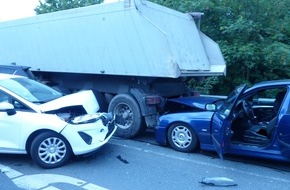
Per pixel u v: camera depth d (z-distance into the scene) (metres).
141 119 7.09
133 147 6.46
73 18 7.70
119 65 7.11
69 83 8.82
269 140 5.01
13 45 9.41
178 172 5.08
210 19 11.02
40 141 5.11
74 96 5.75
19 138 5.18
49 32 8.31
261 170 5.20
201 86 10.10
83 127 5.21
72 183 4.60
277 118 4.83
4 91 5.38
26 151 5.24
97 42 7.37
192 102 6.48
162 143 6.41
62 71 8.24
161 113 7.27
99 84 8.16
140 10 6.67
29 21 8.74
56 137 5.18
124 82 7.66
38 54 8.77
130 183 4.62
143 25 6.59
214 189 4.44
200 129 5.78
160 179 4.78
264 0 9.98
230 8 10.53
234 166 5.38
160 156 5.87
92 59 7.55
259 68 10.69
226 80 10.76
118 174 4.97
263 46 9.87
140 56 6.79
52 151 5.20
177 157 5.81
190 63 7.36
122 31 6.90
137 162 5.54
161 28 6.98
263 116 6.18
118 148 6.38
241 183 4.66
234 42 10.15
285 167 5.35
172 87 8.06
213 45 8.45
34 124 5.12
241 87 5.34
